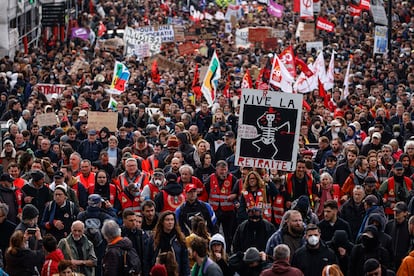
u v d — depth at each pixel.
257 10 107.25
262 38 76.75
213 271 22.11
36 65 66.25
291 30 84.69
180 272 24.27
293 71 52.66
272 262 24.66
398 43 80.94
